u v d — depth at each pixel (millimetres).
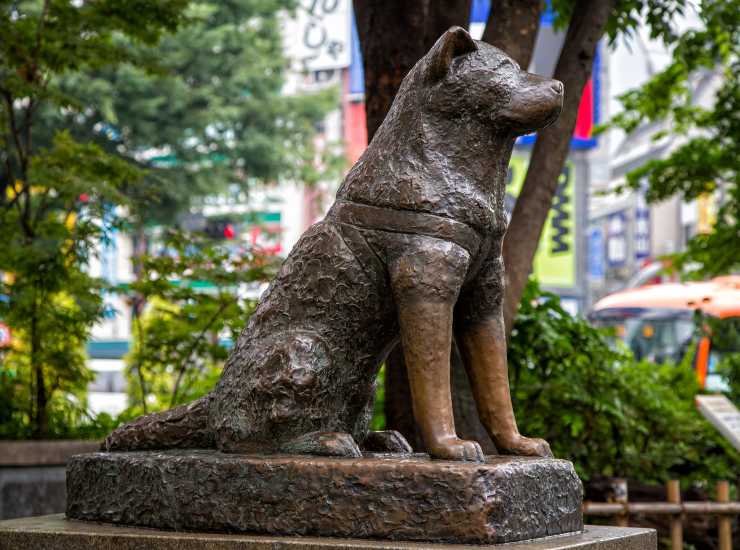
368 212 2988
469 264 2980
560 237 20375
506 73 2957
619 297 10375
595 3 5344
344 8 24109
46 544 3020
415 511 2680
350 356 3059
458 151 2957
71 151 7152
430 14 5320
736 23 7020
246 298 6945
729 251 8844
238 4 19812
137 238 19531
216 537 2812
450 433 2873
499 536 2633
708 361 9844
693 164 8812
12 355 7711
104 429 7281
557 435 5984
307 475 2801
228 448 3096
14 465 6199
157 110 18750
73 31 7207
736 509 5195
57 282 6902
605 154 24906
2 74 7523
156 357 7250
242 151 19859
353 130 27344
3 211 7289
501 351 3189
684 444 6254
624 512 5117
